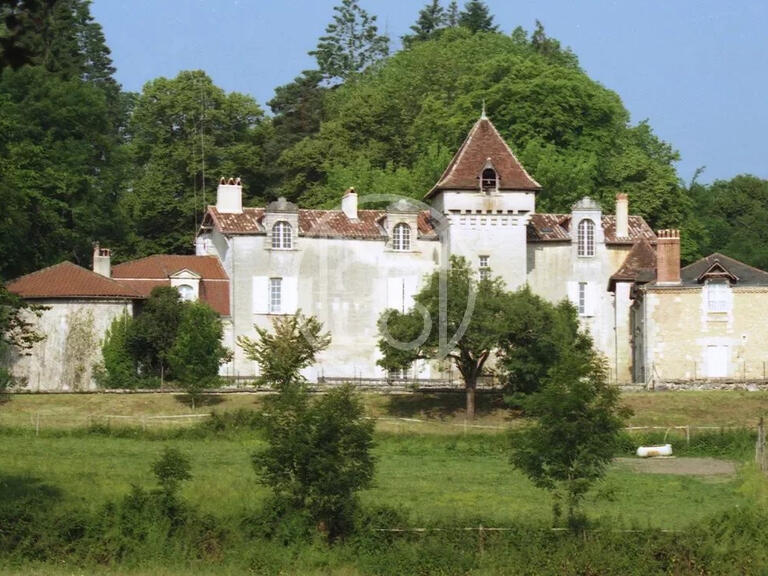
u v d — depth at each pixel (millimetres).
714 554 70625
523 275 157625
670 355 147625
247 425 118938
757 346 147500
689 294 147750
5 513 74188
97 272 153625
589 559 69750
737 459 113125
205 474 95000
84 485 89312
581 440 79750
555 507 77438
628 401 134750
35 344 145375
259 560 71000
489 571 69688
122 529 73312
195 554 71938
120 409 129750
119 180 190250
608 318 162625
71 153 171750
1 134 153000
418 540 73000
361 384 145750
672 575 69562
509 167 159125
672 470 107625
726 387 144250
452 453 114312
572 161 191000
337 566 70938
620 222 165000
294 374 136750
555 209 184375
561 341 133750
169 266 156625
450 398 138875
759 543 72375
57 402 131375
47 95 174500
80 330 145875
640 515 84125
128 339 145500
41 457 103938
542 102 199125
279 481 75812
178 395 134750
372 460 77750
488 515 79688
